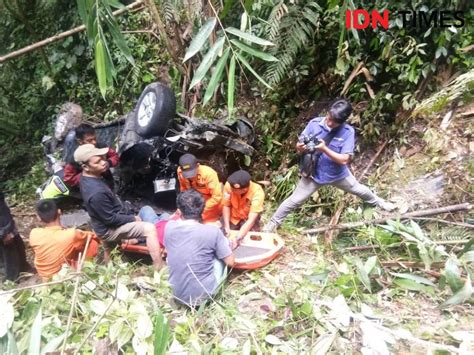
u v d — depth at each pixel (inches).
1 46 307.7
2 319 87.8
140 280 124.8
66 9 285.6
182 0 178.7
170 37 206.8
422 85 172.4
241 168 195.8
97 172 136.0
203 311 109.4
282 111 208.5
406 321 103.6
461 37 161.2
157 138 169.6
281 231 157.2
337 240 146.6
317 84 201.0
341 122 131.8
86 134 152.6
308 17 175.5
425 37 166.1
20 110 312.0
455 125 161.6
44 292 108.8
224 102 227.8
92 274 123.3
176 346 90.8
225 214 150.9
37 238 132.6
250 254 135.5
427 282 112.9
